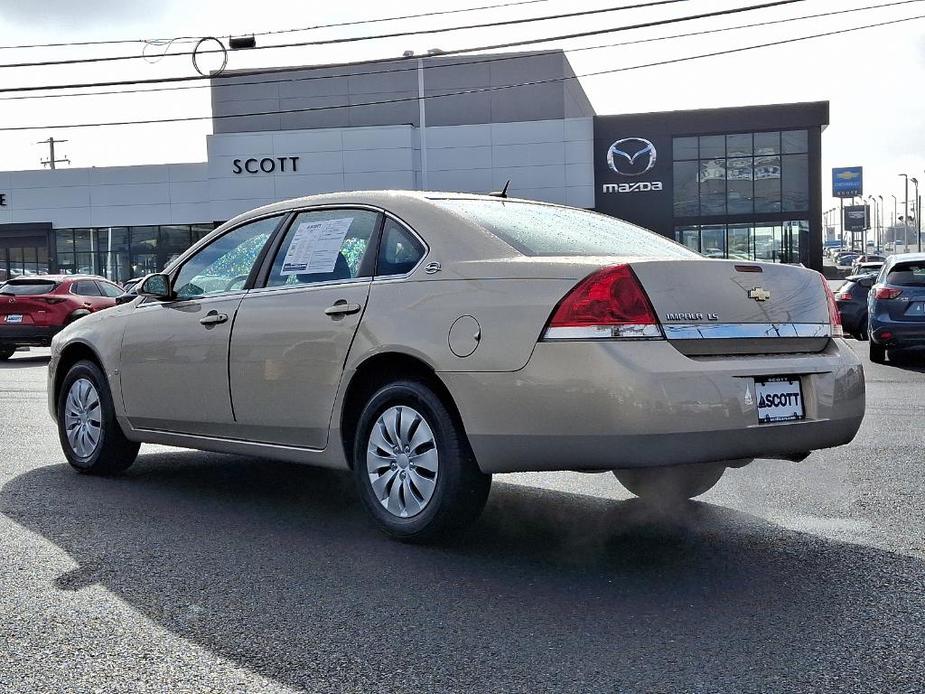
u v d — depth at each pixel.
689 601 3.89
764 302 4.53
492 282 4.44
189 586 4.12
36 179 46.31
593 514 5.39
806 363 4.54
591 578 4.21
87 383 6.52
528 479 6.39
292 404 5.13
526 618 3.70
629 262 4.22
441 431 4.51
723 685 3.07
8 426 9.01
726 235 45.66
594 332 4.12
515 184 44.06
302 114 54.44
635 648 3.39
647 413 4.02
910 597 3.92
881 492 5.86
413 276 4.73
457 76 53.09
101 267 46.38
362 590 4.06
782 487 6.04
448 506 4.50
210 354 5.57
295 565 4.42
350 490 6.09
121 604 3.89
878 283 15.30
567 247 4.75
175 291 6.05
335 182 43.94
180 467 6.90
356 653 3.36
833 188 146.88
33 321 19.06
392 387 4.71
